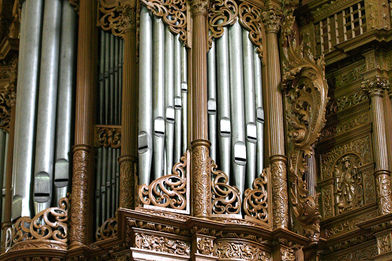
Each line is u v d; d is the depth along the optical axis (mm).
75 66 14609
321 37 15453
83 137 14023
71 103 14359
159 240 12883
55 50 14609
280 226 13547
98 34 14750
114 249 13180
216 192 13406
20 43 14961
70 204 13750
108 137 14117
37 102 14336
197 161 13445
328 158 14797
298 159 14000
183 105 13875
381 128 14227
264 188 13812
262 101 14398
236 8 14672
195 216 13133
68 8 14906
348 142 14641
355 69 14891
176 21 14266
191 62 14102
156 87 13844
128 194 13469
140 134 13594
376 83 14445
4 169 15297
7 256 13305
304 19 15750
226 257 13008
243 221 13273
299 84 14406
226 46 14445
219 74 14242
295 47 14594
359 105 14656
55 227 13539
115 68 14508
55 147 14078
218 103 14070
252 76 14422
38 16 14898
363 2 15148
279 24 14836
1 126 15578
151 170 13453
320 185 14734
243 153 13812
